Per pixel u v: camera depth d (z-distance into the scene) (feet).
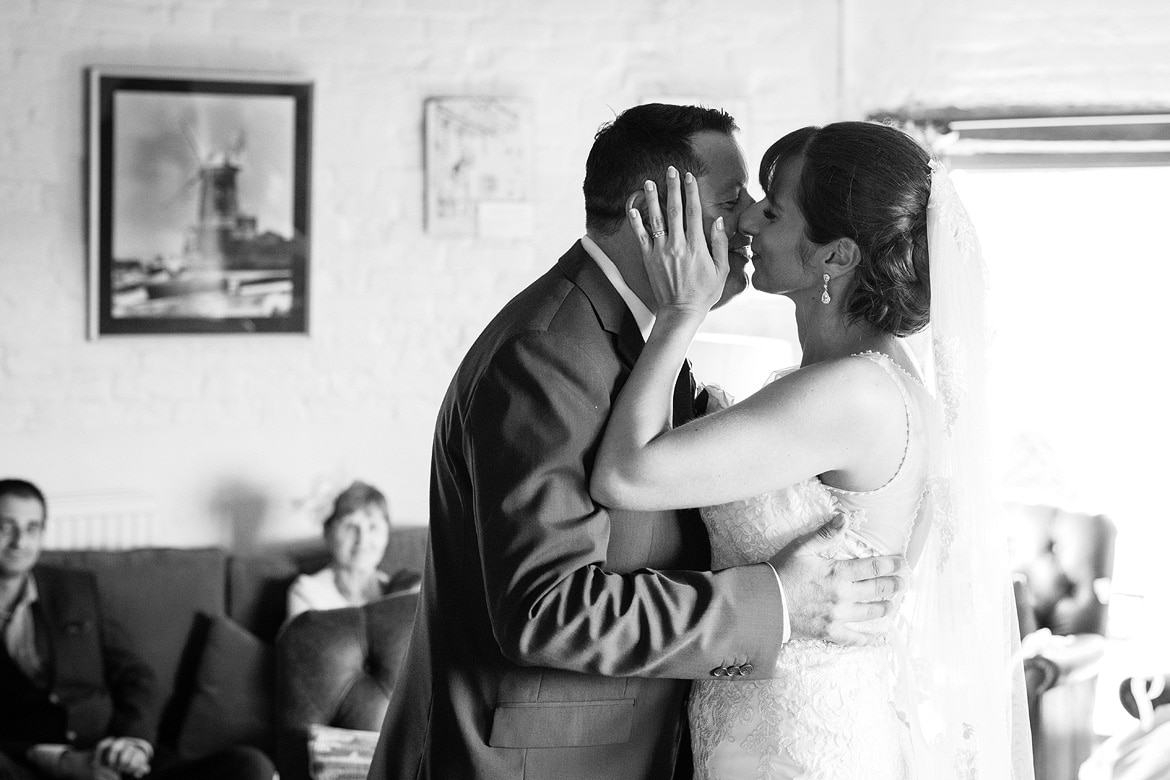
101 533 15.05
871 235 6.32
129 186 14.98
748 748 6.45
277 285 15.49
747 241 6.64
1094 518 15.39
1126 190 15.80
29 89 14.73
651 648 5.72
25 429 14.97
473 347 6.41
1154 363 15.85
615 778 6.40
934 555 6.70
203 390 15.44
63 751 12.96
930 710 6.79
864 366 6.30
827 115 16.30
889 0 15.94
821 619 6.11
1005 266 16.12
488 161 15.87
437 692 6.41
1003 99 15.56
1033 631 15.14
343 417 15.85
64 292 14.99
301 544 15.74
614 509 6.06
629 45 16.10
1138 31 15.12
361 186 15.69
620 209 6.19
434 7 15.67
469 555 6.39
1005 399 16.22
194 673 13.92
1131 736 13.93
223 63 15.24
